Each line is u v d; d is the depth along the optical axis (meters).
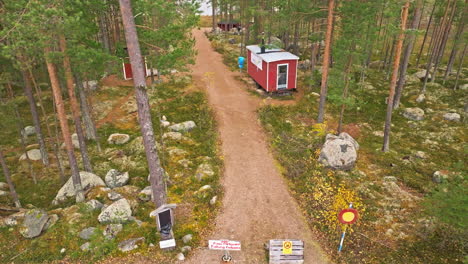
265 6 38.69
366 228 14.98
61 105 15.55
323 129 24.14
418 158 21.69
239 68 40.25
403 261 13.02
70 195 18.33
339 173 19.59
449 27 32.38
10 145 24.80
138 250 13.56
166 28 16.83
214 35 56.69
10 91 19.12
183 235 14.63
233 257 13.48
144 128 13.34
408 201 16.95
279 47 31.59
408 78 36.50
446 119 27.30
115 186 18.97
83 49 14.66
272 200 17.17
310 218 15.77
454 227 13.37
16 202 17.50
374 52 46.28
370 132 25.55
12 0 13.11
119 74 19.84
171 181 18.83
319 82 34.81
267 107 28.94
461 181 13.90
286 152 21.73
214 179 19.00
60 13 12.34
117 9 28.06
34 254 13.42
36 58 15.72
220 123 26.41
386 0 20.48
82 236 14.17
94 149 23.86
